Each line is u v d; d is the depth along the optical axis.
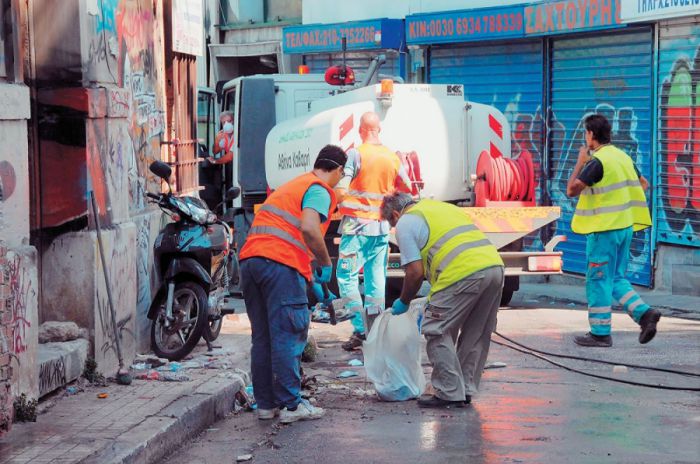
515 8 16.95
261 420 8.08
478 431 7.47
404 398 8.50
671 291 14.37
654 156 14.65
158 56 11.02
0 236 7.07
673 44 14.26
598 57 15.76
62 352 8.01
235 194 10.60
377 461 6.82
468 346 8.38
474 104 13.15
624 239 10.52
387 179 10.72
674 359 9.92
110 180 8.88
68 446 6.66
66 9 8.31
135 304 9.28
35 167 8.31
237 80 16.56
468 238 8.22
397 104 12.84
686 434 7.25
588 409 8.03
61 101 8.30
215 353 9.76
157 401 7.81
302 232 7.85
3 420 6.89
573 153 16.39
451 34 18.30
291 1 25.09
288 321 7.88
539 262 12.78
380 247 10.75
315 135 13.03
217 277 9.84
